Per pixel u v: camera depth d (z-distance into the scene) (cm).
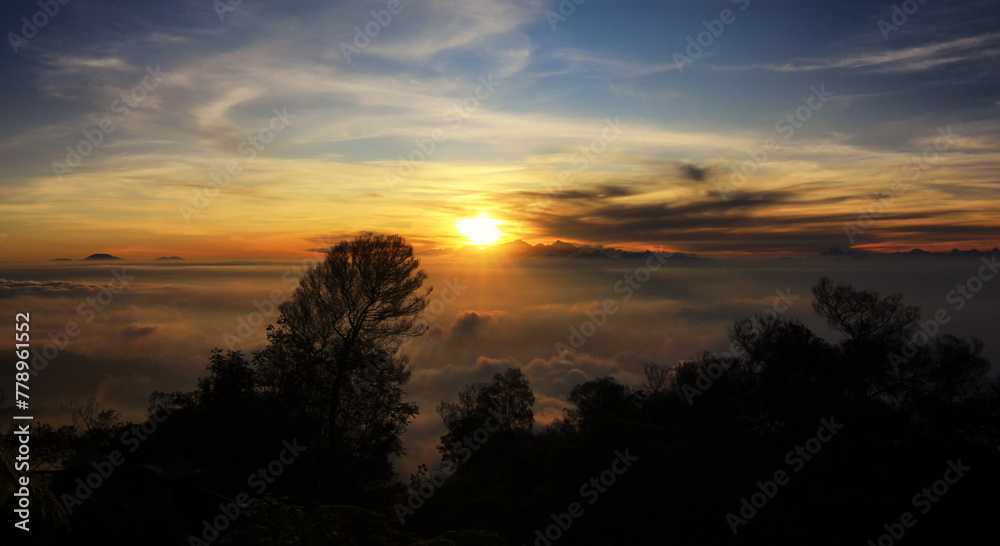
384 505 1555
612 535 1600
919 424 1784
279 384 1886
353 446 1903
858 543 1371
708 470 1633
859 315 2072
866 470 1546
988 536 1370
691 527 1518
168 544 882
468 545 576
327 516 547
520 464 2588
